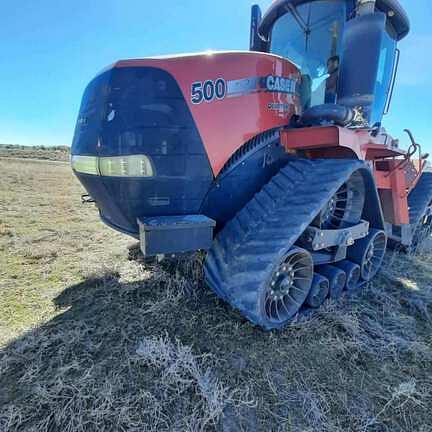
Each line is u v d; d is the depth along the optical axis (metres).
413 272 3.76
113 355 1.92
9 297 2.65
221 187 2.23
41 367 1.80
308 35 3.07
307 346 2.09
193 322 2.28
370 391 1.76
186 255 2.60
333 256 2.70
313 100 3.09
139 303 2.55
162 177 1.97
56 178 11.53
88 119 2.07
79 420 1.45
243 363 1.89
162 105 1.92
